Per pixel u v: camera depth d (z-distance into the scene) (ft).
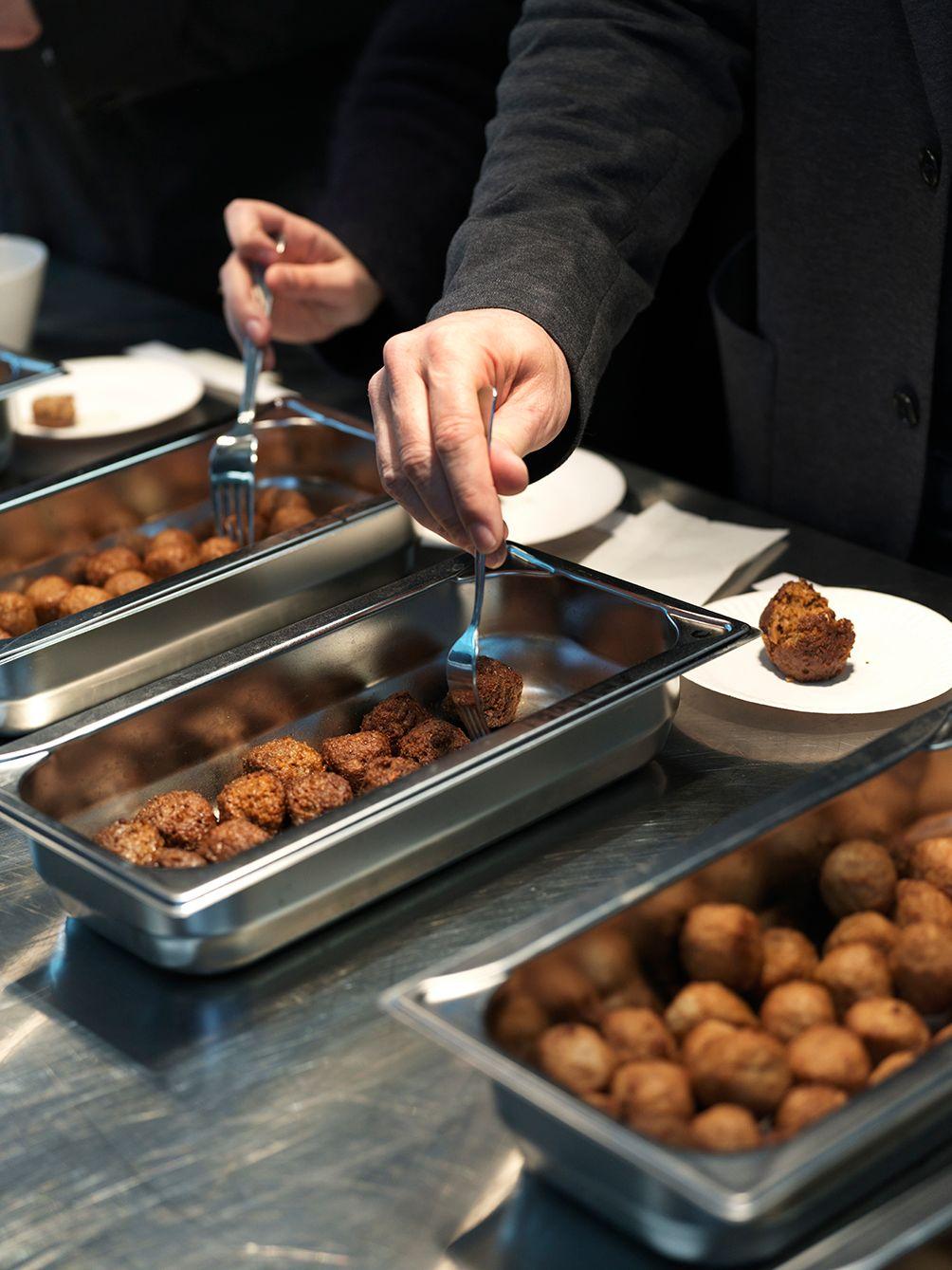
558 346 3.50
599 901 2.32
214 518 4.55
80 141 8.08
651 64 4.14
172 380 5.73
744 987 2.48
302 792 3.03
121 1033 2.67
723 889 2.49
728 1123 2.09
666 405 6.07
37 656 3.55
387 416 3.19
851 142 4.22
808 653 3.45
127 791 3.16
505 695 3.32
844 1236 2.02
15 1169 2.41
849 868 2.63
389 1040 2.60
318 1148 2.39
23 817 2.77
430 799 2.79
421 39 5.48
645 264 4.07
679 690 3.29
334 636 3.38
